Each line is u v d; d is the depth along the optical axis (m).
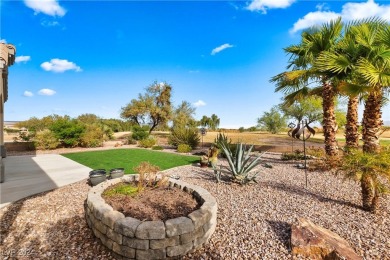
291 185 6.20
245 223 3.87
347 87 6.03
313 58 7.80
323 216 4.12
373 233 3.51
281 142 22.28
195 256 3.03
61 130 16.34
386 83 5.16
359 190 5.70
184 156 12.55
